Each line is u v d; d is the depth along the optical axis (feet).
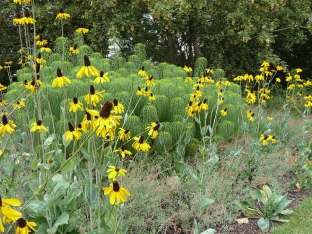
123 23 24.71
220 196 11.21
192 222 10.36
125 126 13.21
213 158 11.30
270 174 13.16
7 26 28.84
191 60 32.19
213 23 29.63
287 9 29.35
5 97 16.02
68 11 25.79
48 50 11.75
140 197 10.18
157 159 13.09
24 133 10.44
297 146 16.31
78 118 13.33
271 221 11.10
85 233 7.43
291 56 39.70
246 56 31.99
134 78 15.71
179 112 15.10
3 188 9.14
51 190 7.09
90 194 7.14
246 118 16.99
